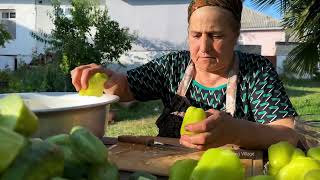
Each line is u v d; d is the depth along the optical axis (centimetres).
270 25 1867
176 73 185
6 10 1137
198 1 161
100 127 128
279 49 1514
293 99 827
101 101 130
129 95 188
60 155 62
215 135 117
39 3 1116
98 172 69
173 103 179
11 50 1133
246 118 169
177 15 959
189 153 131
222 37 162
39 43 1123
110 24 759
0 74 688
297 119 124
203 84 176
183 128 126
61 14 802
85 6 777
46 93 150
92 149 69
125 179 105
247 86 169
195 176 74
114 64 946
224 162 74
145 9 965
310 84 1162
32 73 663
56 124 109
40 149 61
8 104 63
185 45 964
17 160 58
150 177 74
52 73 643
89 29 761
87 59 712
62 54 706
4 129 58
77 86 148
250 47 1512
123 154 129
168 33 966
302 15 530
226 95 171
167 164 119
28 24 1125
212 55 164
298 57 555
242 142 127
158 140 150
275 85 167
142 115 595
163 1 959
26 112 62
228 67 172
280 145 93
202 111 126
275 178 83
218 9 159
